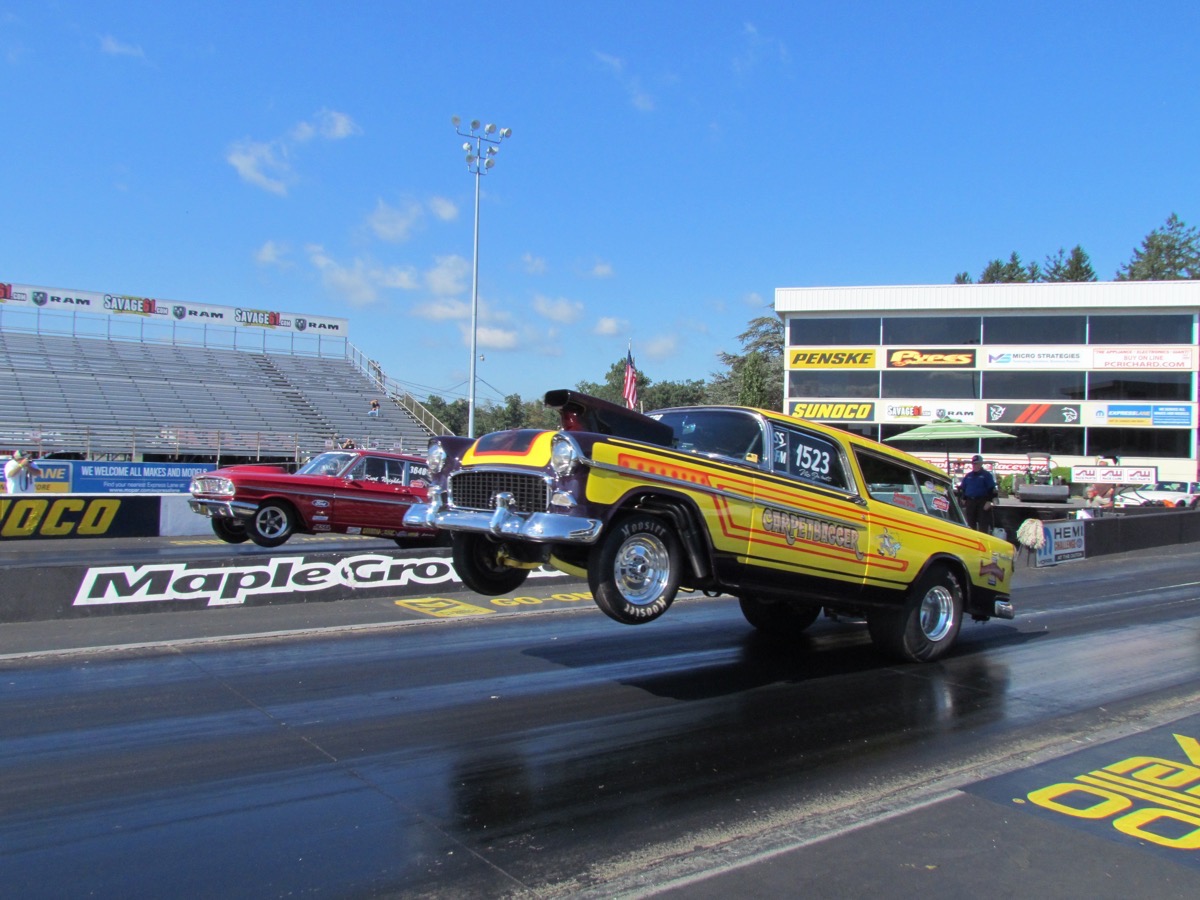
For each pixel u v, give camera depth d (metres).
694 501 5.93
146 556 14.48
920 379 38.94
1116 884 3.54
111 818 4.04
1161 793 4.53
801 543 6.61
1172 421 36.44
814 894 3.44
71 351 37.91
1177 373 36.53
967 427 20.52
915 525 7.50
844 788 4.61
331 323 45.47
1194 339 36.25
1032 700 6.43
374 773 4.66
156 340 41.03
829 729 5.63
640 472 5.69
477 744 5.16
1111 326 37.16
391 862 3.65
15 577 8.34
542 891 3.44
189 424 35.00
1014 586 13.34
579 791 4.47
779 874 3.61
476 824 4.04
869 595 7.16
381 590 10.27
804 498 6.65
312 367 43.88
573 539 5.37
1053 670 7.45
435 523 6.19
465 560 6.56
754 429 6.63
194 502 14.24
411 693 6.22
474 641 8.03
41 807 4.14
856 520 7.01
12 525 17.23
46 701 5.86
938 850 3.84
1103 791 4.55
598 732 5.45
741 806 4.33
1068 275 97.50
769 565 6.42
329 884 3.45
